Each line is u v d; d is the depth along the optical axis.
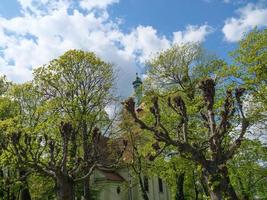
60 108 33.56
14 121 30.81
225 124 13.16
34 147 24.28
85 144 29.06
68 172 16.45
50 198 35.81
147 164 34.69
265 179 30.64
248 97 25.48
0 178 30.72
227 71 26.52
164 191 58.50
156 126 12.59
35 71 35.53
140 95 35.19
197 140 26.00
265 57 25.22
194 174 37.00
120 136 35.28
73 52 35.75
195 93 32.06
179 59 33.84
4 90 38.75
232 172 27.50
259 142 26.06
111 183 48.91
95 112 34.47
